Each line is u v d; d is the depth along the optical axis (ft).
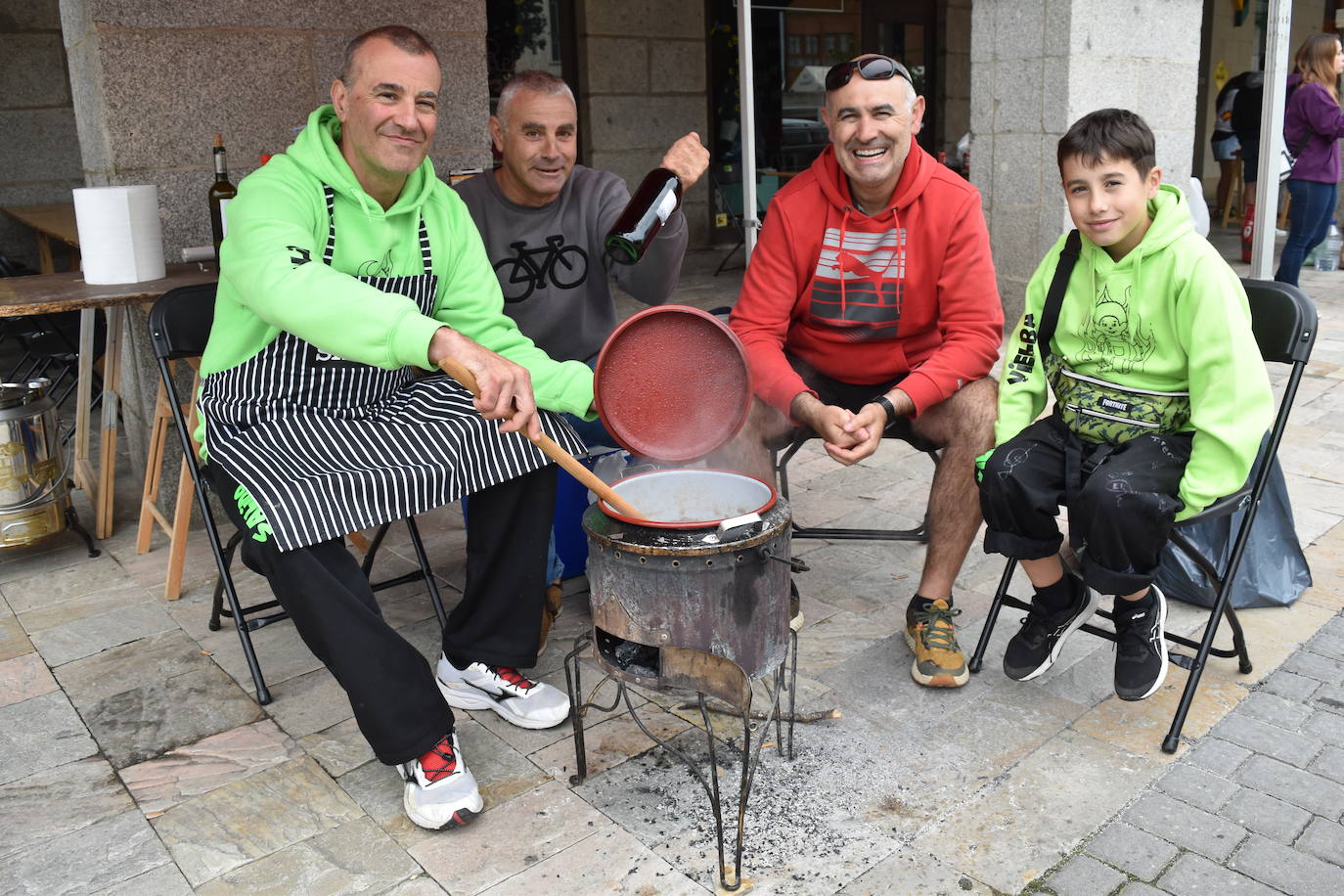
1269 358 7.54
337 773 7.27
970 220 8.39
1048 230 18.92
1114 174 6.98
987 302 8.49
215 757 7.48
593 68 28.86
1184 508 7.02
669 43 29.94
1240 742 7.25
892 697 7.97
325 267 6.56
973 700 7.91
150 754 7.54
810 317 9.11
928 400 8.24
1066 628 7.81
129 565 10.88
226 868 6.35
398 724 6.51
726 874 6.11
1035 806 6.66
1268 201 21.03
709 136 31.53
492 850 6.43
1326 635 8.66
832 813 6.64
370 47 6.68
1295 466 12.41
